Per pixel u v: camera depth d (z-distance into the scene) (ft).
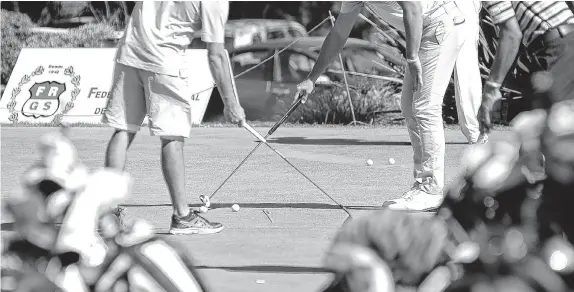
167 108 50.29
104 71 130.00
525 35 39.91
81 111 127.75
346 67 129.49
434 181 58.49
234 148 93.20
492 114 39.73
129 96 50.93
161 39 49.90
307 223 55.11
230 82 52.01
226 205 61.98
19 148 93.04
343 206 60.80
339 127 117.50
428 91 57.82
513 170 21.89
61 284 23.44
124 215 53.36
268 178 73.97
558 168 21.91
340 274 19.86
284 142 98.58
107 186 24.22
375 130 112.68
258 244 48.75
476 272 20.44
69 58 131.23
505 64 40.09
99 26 166.71
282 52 131.85
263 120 129.08
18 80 130.72
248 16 222.89
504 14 39.86
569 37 37.19
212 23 49.88
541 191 21.68
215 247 48.01
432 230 20.20
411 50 56.65
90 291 23.26
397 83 127.85
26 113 128.57
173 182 51.29
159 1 49.85
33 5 195.21
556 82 25.73
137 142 98.63
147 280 22.97
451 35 57.57
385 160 84.17
